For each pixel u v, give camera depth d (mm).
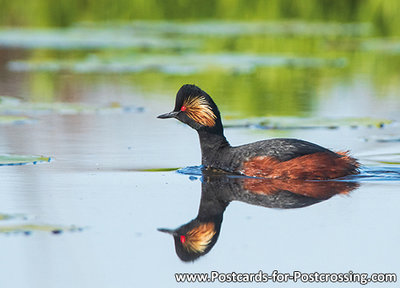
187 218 15289
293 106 30297
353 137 24203
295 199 16719
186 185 18016
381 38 57938
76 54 49750
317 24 60719
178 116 20484
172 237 14266
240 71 42531
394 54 51219
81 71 44688
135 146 22750
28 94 34000
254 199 16812
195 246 13977
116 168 19703
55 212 15422
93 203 16250
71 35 57812
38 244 13898
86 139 24000
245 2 62906
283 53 50562
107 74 43094
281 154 19031
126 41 53625
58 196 16750
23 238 14211
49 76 41375
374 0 58375
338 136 24406
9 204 16000
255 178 18922
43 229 13984
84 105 30188
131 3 64500
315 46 54031
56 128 26172
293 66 45500
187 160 20859
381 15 58125
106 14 64562
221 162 19812
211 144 20078
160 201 16500
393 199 16594
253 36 58750
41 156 20750
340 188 17734
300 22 61188
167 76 42031
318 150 19125
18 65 44344
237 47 53625
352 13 59438
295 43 55375
